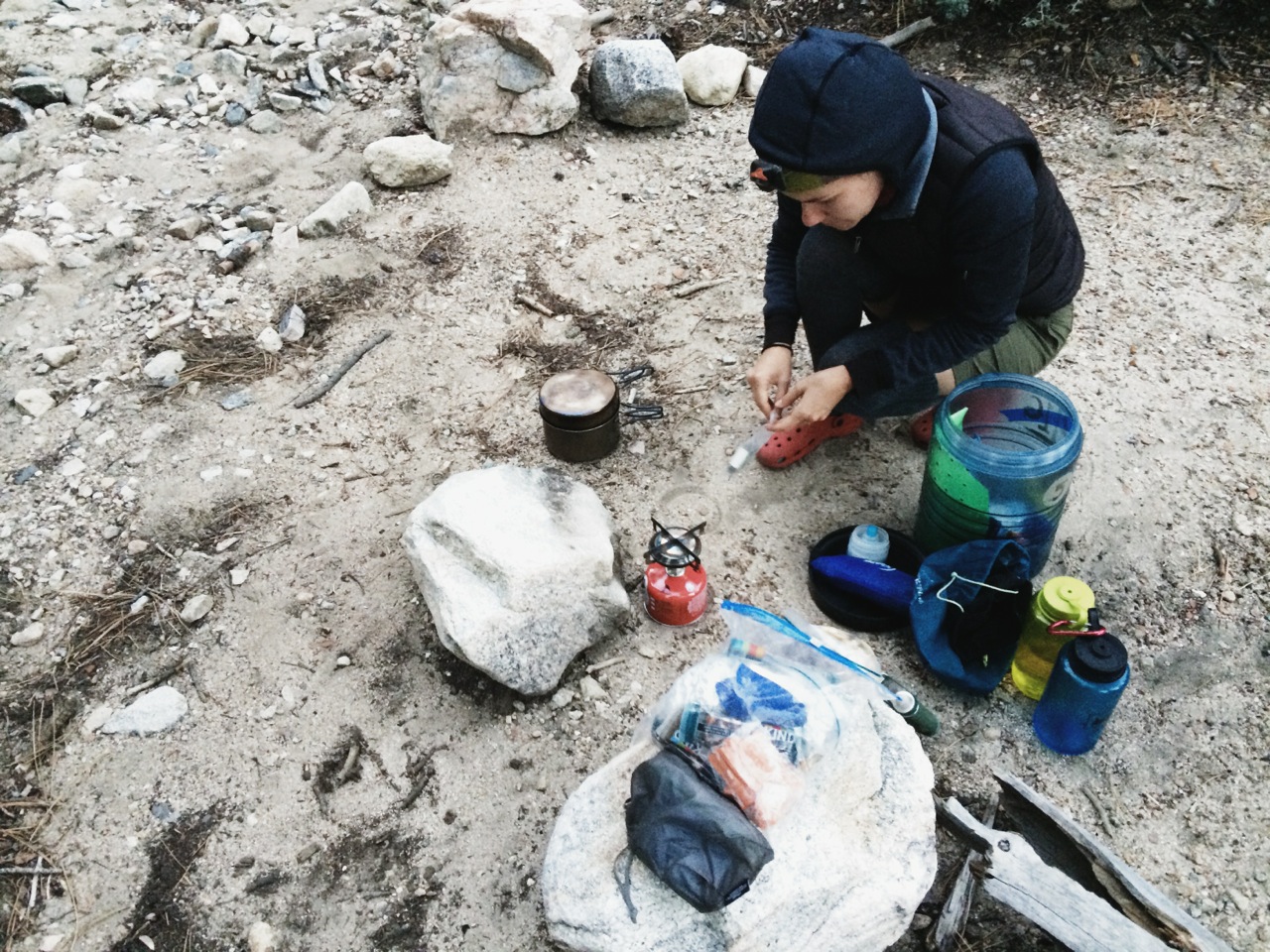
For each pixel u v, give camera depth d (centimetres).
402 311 323
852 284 238
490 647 216
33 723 227
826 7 434
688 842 167
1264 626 233
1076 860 193
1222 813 204
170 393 298
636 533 260
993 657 222
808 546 256
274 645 239
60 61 408
